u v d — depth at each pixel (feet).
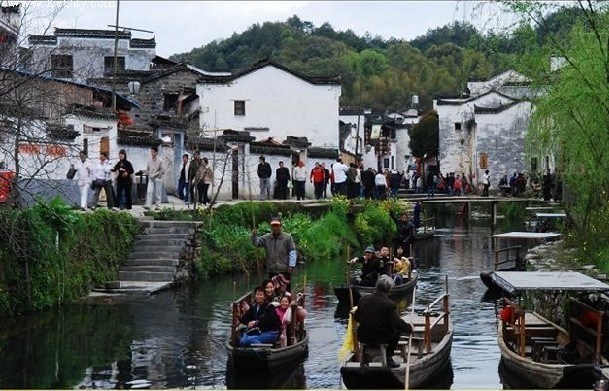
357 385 38.83
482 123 173.58
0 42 56.80
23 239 54.24
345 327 55.62
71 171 71.87
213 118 139.23
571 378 38.47
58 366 43.16
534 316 51.16
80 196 70.90
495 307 63.87
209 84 138.92
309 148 131.34
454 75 300.40
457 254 103.71
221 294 65.92
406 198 147.74
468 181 184.65
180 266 70.64
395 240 103.35
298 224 94.89
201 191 87.30
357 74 298.35
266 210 93.04
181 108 136.26
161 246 71.10
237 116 139.74
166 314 57.41
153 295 64.95
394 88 293.43
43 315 55.72
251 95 139.74
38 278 57.16
